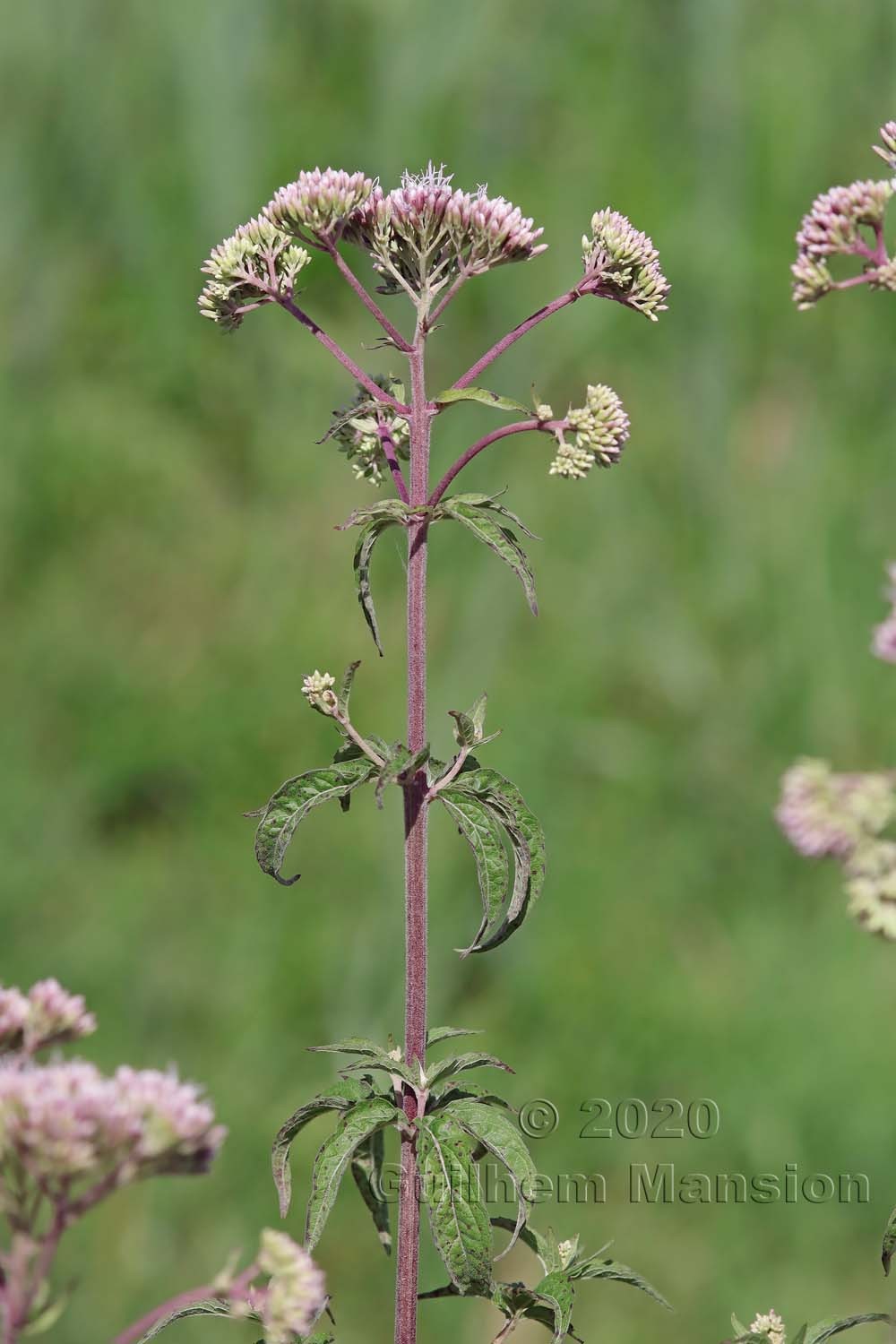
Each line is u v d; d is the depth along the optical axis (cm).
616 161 1257
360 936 1006
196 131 1296
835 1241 860
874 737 1118
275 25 1313
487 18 1292
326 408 1248
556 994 987
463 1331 808
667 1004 968
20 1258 264
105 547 1212
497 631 1133
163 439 1248
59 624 1168
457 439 1194
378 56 1298
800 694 1123
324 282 1252
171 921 1041
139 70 1306
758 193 1262
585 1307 829
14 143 1300
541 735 1088
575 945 1011
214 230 1288
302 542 1202
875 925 281
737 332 1238
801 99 1279
